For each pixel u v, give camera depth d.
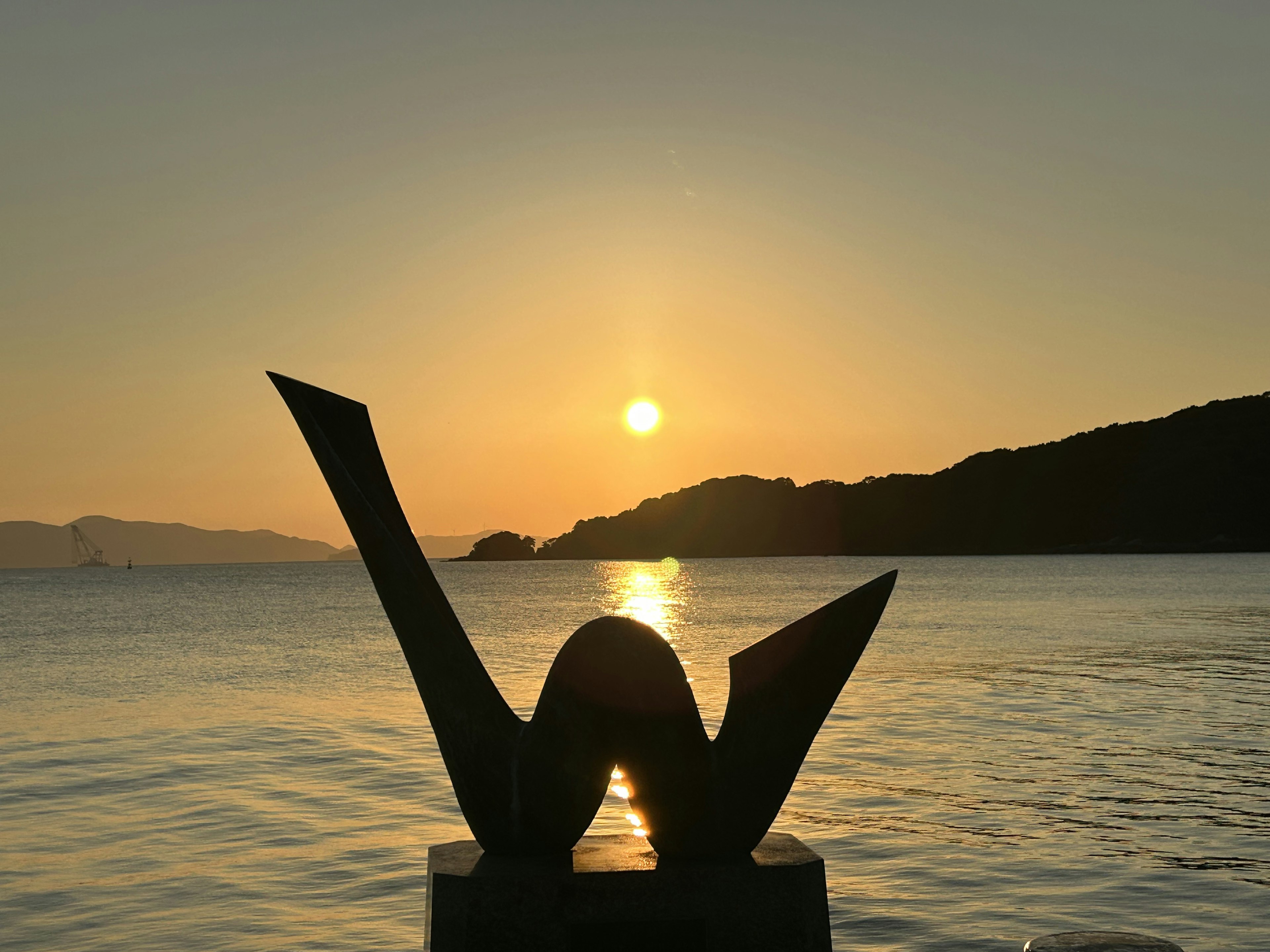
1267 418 162.25
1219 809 9.71
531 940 4.80
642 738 5.06
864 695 18.00
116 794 10.85
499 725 5.21
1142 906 7.00
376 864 8.18
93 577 185.62
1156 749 12.86
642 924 4.85
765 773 5.16
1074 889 7.36
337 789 11.01
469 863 5.06
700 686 19.95
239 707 17.81
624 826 9.59
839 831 8.94
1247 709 16.09
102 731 15.27
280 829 9.30
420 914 7.01
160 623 45.91
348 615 52.16
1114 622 36.00
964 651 26.47
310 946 6.43
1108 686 19.06
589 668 5.10
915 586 69.25
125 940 6.55
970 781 11.01
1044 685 19.25
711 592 75.56
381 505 5.46
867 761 12.20
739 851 5.20
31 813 10.01
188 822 9.59
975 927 6.62
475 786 5.18
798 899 4.94
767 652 5.21
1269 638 29.33
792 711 5.16
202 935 6.63
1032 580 77.38
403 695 19.56
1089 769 11.64
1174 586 64.19
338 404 5.45
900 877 7.64
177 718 16.53
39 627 43.78
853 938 6.43
